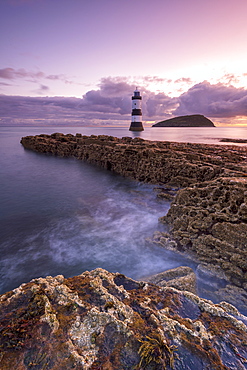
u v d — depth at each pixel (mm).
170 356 3717
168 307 5195
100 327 4250
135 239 13430
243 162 22328
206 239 10719
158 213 17578
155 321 4508
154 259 11266
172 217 13953
